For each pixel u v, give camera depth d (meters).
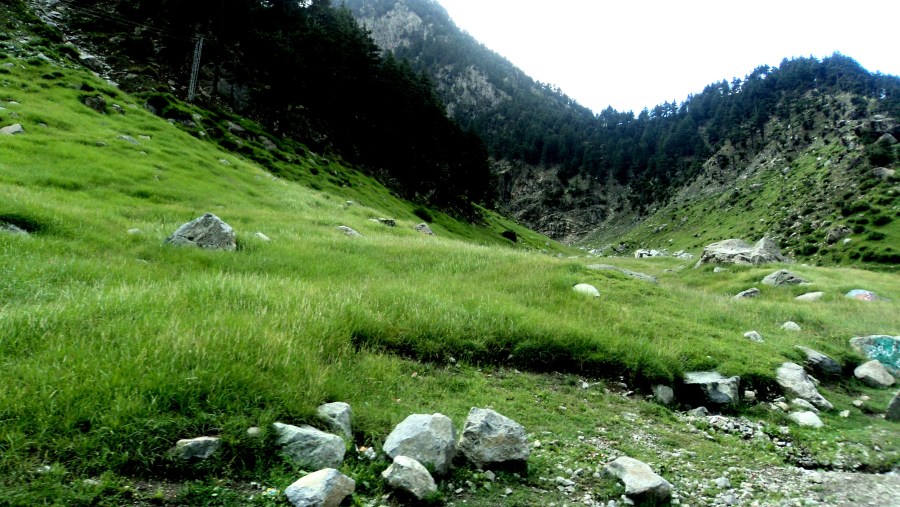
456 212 97.81
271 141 64.69
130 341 6.83
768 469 7.69
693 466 7.45
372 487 5.39
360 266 18.33
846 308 21.84
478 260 20.55
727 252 38.91
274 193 39.69
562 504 5.74
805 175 151.88
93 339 6.89
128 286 11.11
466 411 8.05
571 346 11.25
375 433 6.48
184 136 46.09
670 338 12.88
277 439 5.58
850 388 12.68
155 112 52.88
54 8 64.31
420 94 92.31
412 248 22.33
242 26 68.50
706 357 11.72
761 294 26.64
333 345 9.10
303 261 18.03
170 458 4.96
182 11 64.56
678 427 9.11
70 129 36.44
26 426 4.88
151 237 18.69
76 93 44.09
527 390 9.59
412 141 91.19
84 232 17.00
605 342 11.51
